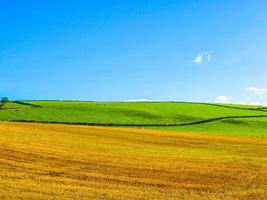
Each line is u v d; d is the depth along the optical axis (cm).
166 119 7694
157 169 2256
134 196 1602
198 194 1684
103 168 2211
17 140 3192
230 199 1614
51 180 1833
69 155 2602
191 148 3731
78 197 1542
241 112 9006
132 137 4531
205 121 7731
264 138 5475
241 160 2811
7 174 1906
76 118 7219
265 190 1792
